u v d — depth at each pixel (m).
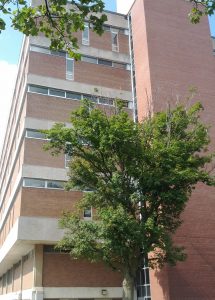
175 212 18.03
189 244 25.31
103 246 16.91
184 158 17.14
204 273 24.98
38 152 26.38
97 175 18.47
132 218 16.83
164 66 29.91
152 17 31.34
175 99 29.03
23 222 24.22
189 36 31.95
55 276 24.88
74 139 17.31
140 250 17.55
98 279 25.83
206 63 31.69
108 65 31.56
